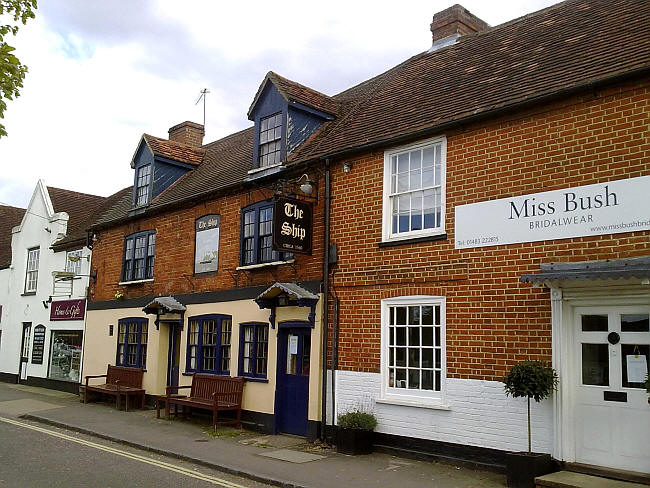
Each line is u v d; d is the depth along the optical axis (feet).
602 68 28.45
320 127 46.24
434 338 32.91
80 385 59.98
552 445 27.35
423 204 34.83
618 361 26.48
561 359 27.37
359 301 36.81
